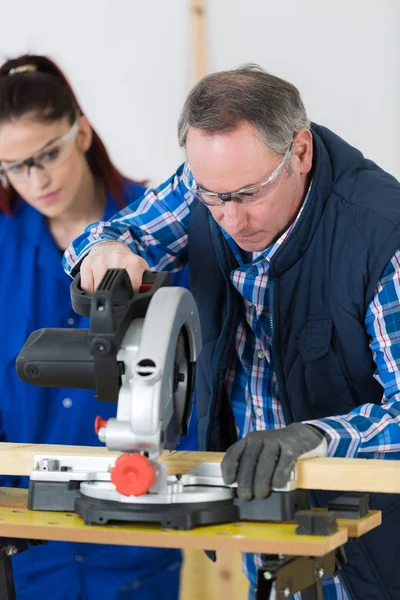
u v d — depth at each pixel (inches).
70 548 118.7
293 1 124.7
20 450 69.4
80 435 120.6
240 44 125.6
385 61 124.8
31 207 125.0
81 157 125.6
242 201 73.6
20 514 64.5
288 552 55.1
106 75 125.6
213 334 89.6
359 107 125.5
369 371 81.1
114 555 119.7
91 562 119.3
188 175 85.7
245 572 102.0
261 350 88.0
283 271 81.9
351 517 62.3
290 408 85.1
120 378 61.4
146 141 126.6
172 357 61.2
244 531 58.2
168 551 122.9
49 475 66.4
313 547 54.7
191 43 125.3
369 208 79.5
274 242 81.2
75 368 62.6
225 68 126.0
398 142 125.6
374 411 70.6
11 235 124.6
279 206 76.0
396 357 76.0
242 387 90.8
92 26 125.2
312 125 86.7
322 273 81.1
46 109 124.1
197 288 90.4
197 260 89.9
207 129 70.9
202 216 89.1
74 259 84.3
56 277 124.7
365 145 126.0
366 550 81.4
